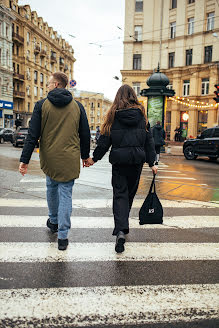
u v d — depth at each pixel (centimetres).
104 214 455
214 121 2828
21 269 274
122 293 239
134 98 315
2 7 3888
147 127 326
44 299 227
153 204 346
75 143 309
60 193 314
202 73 2898
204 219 446
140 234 378
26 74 4709
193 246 342
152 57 3183
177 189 680
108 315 210
